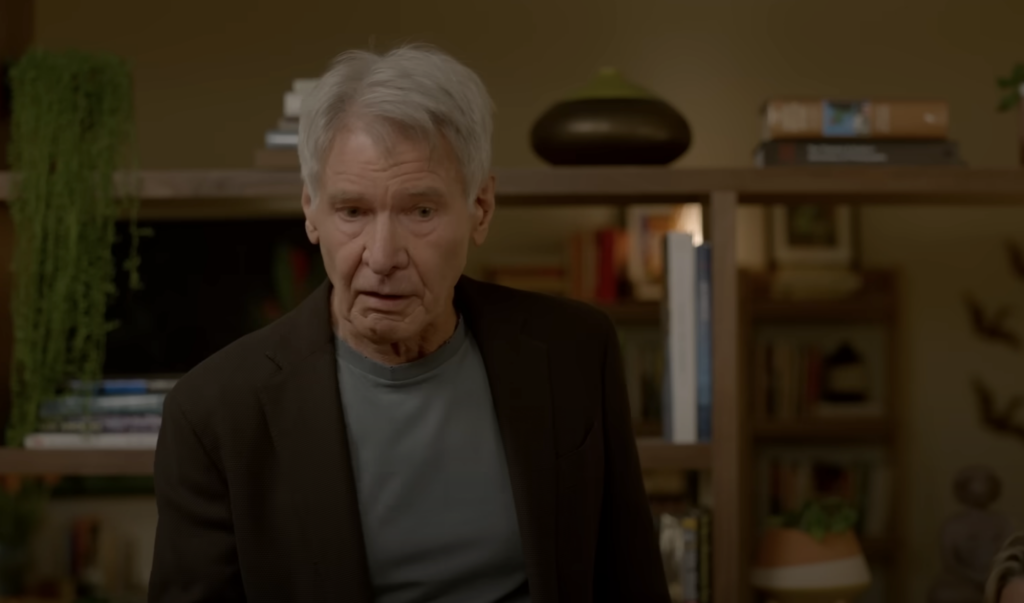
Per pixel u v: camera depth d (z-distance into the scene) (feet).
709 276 5.74
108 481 7.23
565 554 3.32
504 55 9.32
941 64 9.59
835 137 5.86
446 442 3.32
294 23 9.10
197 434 3.15
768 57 9.52
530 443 3.30
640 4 9.47
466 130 2.98
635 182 5.67
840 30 9.55
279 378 3.21
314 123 2.95
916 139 5.90
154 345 7.66
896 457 9.75
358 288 2.96
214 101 9.00
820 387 9.77
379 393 3.31
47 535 7.16
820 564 6.17
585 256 8.84
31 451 5.58
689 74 9.48
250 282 7.74
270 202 6.20
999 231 9.87
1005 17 9.61
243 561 3.10
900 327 9.80
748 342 9.71
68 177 5.55
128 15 8.99
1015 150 9.55
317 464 3.13
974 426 9.83
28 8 6.40
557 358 3.48
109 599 7.07
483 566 3.31
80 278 5.61
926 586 9.78
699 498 6.29
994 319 9.86
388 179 2.86
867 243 9.87
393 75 2.89
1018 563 4.06
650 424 8.93
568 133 5.88
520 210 9.11
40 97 5.58
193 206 6.46
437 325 3.27
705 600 5.71
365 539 3.25
